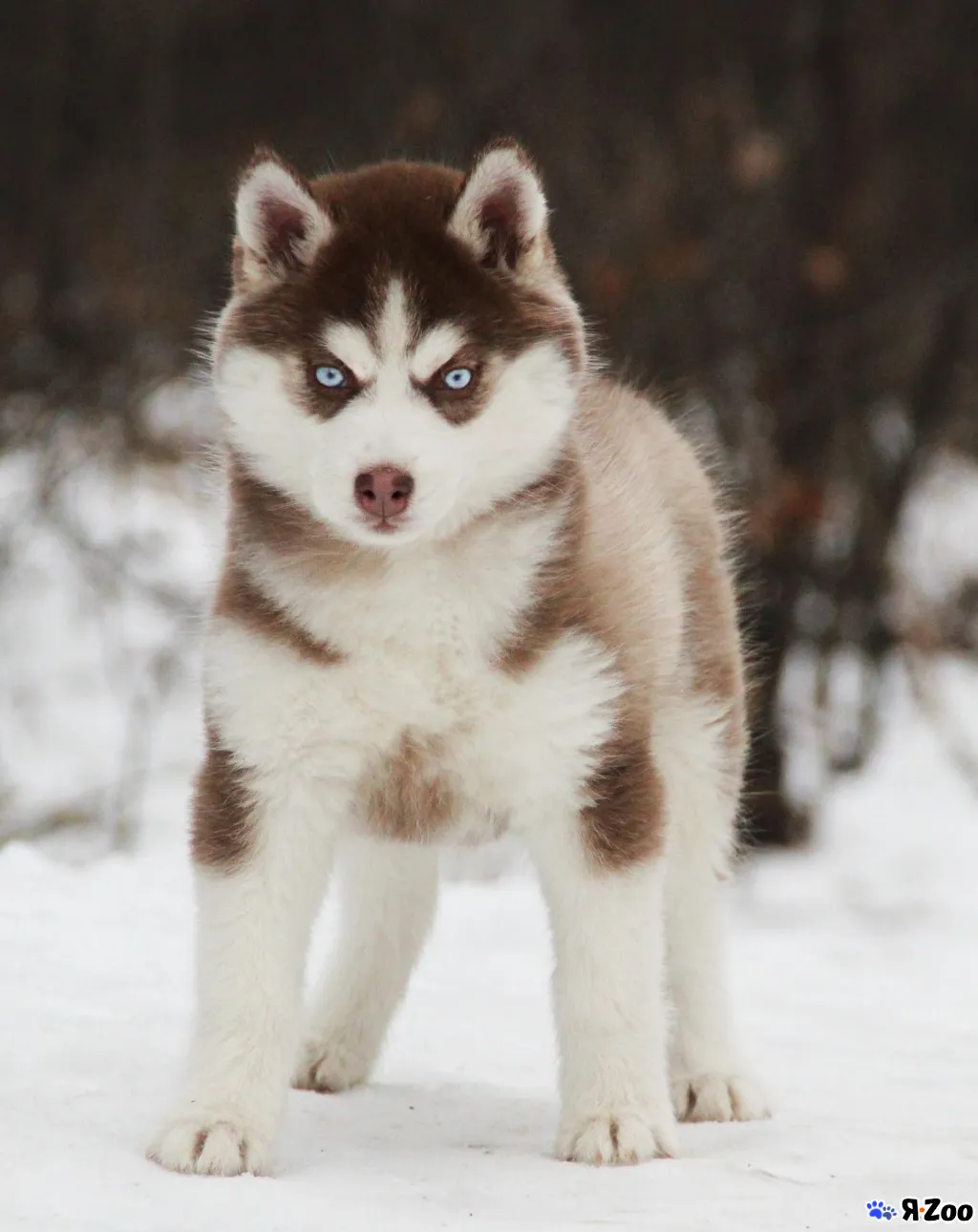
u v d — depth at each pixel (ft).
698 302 88.38
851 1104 35.88
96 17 114.83
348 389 30.89
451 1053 39.27
